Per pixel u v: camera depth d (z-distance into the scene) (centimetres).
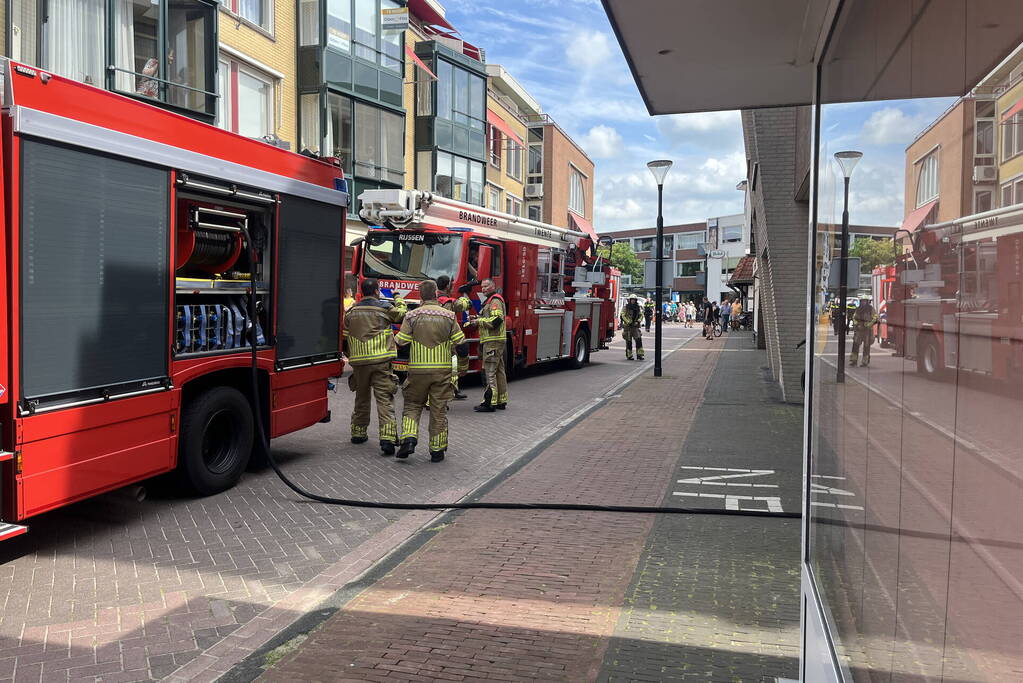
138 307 554
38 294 469
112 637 401
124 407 543
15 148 450
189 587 471
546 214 4903
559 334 1798
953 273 109
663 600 441
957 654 109
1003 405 91
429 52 3080
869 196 165
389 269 1411
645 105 489
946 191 111
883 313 153
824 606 234
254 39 2073
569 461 829
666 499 665
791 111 1223
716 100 477
